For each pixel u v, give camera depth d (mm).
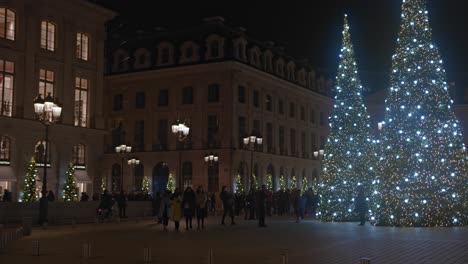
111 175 64000
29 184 36188
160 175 60812
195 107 59219
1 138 37000
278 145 66688
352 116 31406
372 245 17609
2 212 28562
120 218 36062
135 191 57938
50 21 40531
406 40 27078
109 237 21859
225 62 56844
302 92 72000
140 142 62312
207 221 33875
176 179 59062
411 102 26188
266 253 15594
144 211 39656
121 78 63094
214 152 57312
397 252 15641
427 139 25656
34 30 39156
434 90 26266
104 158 64062
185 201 26094
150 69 60906
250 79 61062
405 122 26078
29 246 18094
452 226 25203
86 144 43031
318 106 77938
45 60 39812
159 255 15234
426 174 25359
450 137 25891
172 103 60625
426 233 21953
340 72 32156
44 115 28281
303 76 72500
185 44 59906
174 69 59656
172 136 60250
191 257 14727
